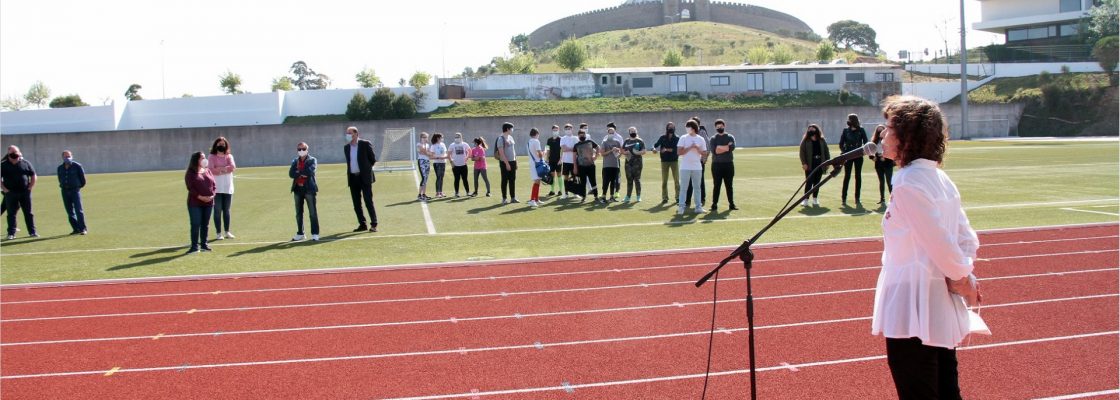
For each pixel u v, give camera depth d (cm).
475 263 1079
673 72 6303
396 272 1041
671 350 668
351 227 1554
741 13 13150
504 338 718
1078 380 567
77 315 852
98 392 609
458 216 1691
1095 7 6844
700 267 1018
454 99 6219
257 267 1124
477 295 892
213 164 1424
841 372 601
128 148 5216
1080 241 1126
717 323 748
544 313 803
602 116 5244
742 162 3266
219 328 782
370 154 1473
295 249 1286
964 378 578
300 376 631
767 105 5997
